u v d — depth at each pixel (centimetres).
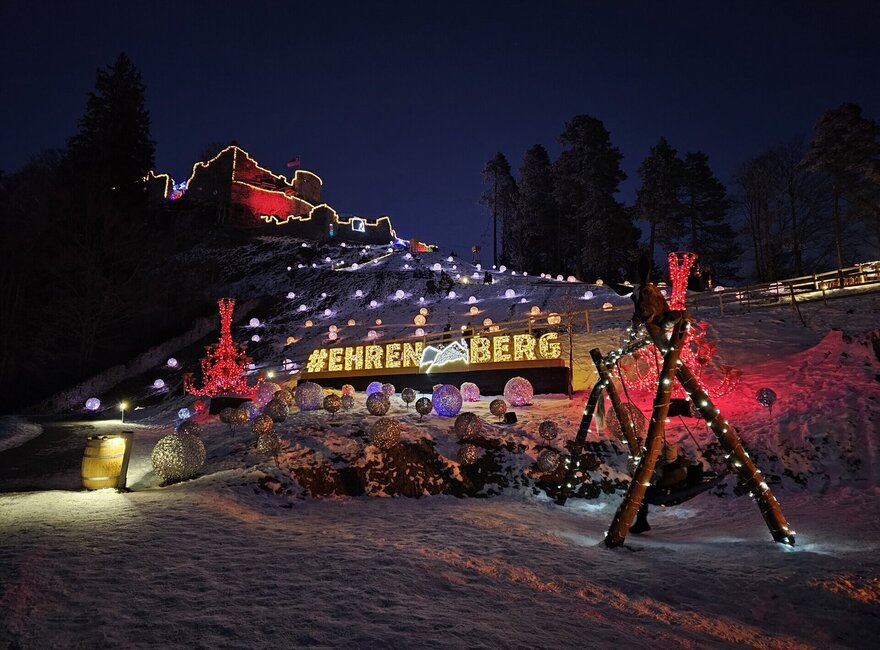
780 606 548
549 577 603
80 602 473
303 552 656
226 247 7562
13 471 1288
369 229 9244
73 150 5728
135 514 797
